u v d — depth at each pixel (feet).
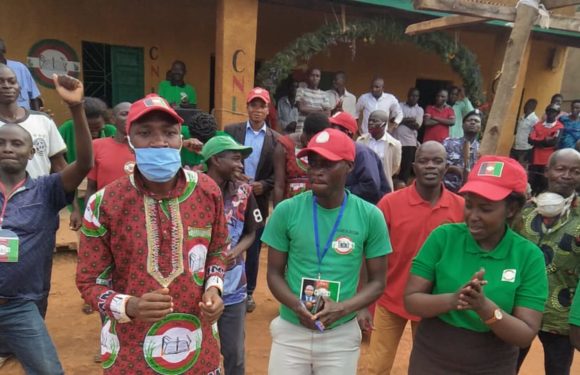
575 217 9.96
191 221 6.92
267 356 14.47
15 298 9.34
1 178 9.49
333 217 8.48
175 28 32.81
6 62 18.80
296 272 8.61
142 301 6.32
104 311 6.51
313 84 29.22
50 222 9.85
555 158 10.26
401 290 10.72
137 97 32.42
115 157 13.34
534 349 16.15
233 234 10.58
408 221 10.66
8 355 13.29
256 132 17.06
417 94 33.96
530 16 14.56
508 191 6.81
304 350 8.65
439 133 33.55
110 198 6.57
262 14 35.91
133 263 6.66
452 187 16.35
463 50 32.55
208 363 7.32
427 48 31.89
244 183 10.96
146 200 6.68
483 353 7.23
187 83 33.81
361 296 8.36
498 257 7.13
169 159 6.49
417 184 10.87
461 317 7.28
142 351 6.78
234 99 26.35
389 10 30.73
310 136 14.20
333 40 29.68
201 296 7.13
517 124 43.04
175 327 6.87
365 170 13.80
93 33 30.42
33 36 28.81
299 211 8.61
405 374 14.16
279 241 8.71
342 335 8.61
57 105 30.12
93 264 6.72
